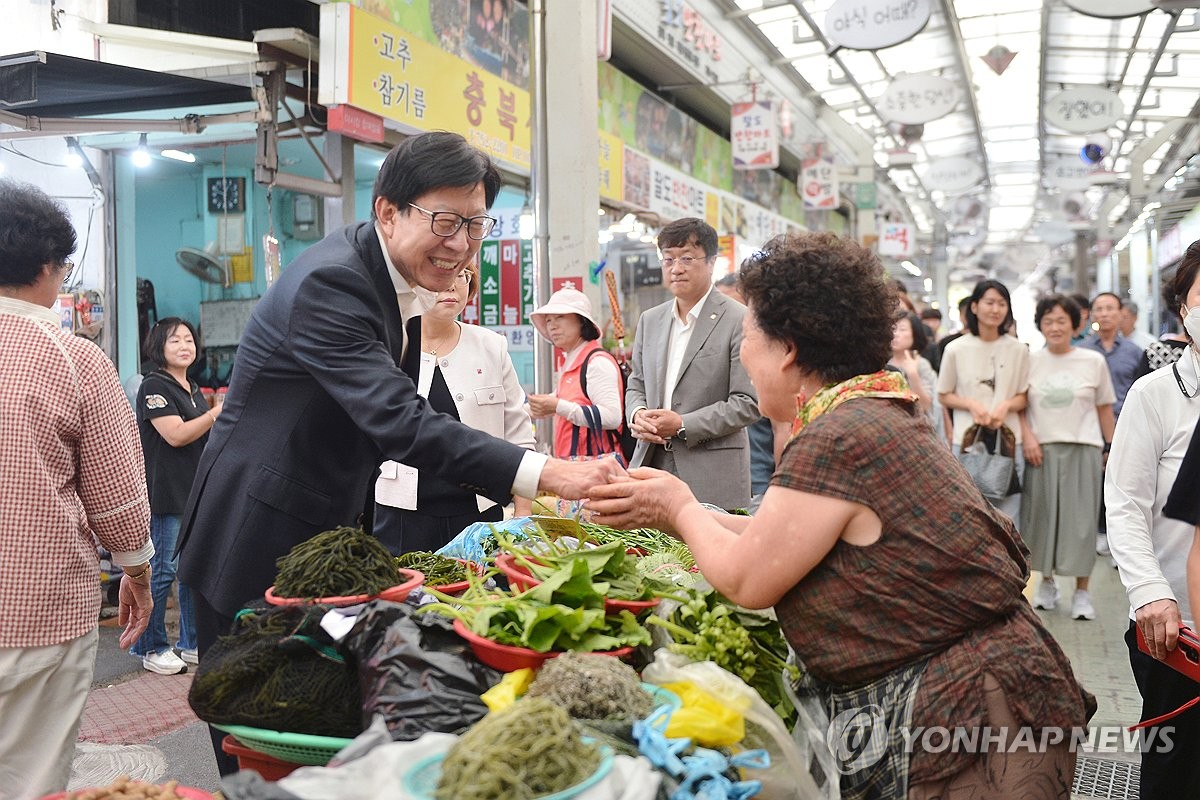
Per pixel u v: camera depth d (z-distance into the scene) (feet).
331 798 4.04
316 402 7.16
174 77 16.08
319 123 20.43
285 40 18.26
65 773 8.00
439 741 4.30
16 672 7.60
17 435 7.59
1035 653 5.52
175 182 23.20
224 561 7.12
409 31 21.48
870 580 5.44
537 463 6.51
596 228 16.85
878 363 5.90
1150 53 49.83
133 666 16.80
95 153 21.95
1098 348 26.02
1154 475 8.77
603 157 31.58
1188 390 8.61
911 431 5.58
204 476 7.37
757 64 48.60
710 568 5.79
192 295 23.57
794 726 5.94
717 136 47.16
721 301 13.25
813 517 5.41
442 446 6.52
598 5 17.46
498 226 26.11
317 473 7.25
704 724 4.92
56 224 8.09
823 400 5.78
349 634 5.21
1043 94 58.03
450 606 5.78
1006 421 19.54
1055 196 82.48
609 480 6.46
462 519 11.21
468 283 11.80
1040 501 19.20
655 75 41.42
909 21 30.40
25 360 7.75
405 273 7.34
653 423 12.44
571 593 5.76
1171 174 66.49
